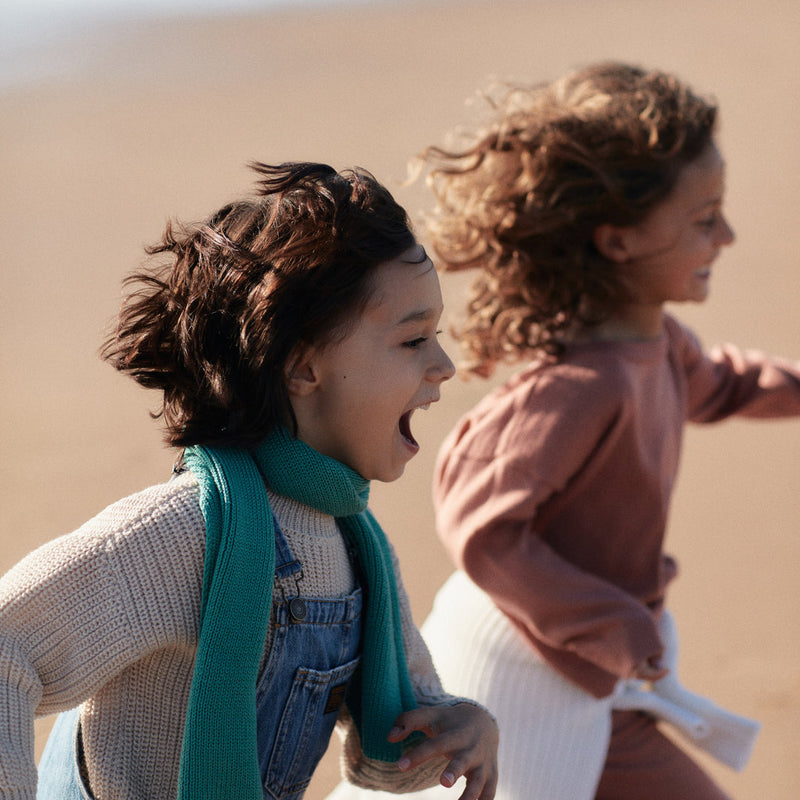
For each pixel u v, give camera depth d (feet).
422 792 10.07
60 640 5.97
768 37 81.05
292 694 6.64
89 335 32.68
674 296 11.04
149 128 65.62
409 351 6.72
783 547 20.22
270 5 162.40
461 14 124.36
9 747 5.69
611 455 10.34
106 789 6.40
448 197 11.85
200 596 6.24
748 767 14.47
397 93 72.33
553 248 10.94
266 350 6.37
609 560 10.58
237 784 6.07
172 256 7.21
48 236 43.06
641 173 10.66
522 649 10.25
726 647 17.03
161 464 24.08
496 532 9.97
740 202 43.52
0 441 25.45
